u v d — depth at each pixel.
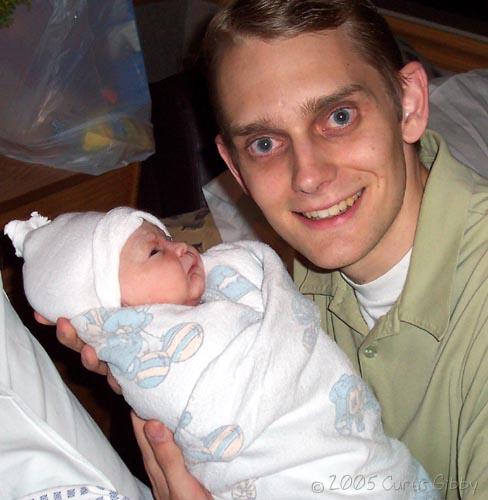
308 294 1.27
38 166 1.60
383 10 2.24
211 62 1.02
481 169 1.60
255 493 1.00
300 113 0.95
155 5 2.18
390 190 1.01
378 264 1.10
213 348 0.99
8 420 0.90
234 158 1.07
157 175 1.92
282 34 0.94
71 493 0.88
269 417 0.96
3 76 1.56
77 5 1.59
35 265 1.07
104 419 1.80
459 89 1.77
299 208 1.01
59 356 1.70
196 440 0.96
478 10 2.16
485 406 0.97
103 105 1.68
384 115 1.00
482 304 1.01
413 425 1.11
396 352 1.11
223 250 1.17
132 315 1.02
